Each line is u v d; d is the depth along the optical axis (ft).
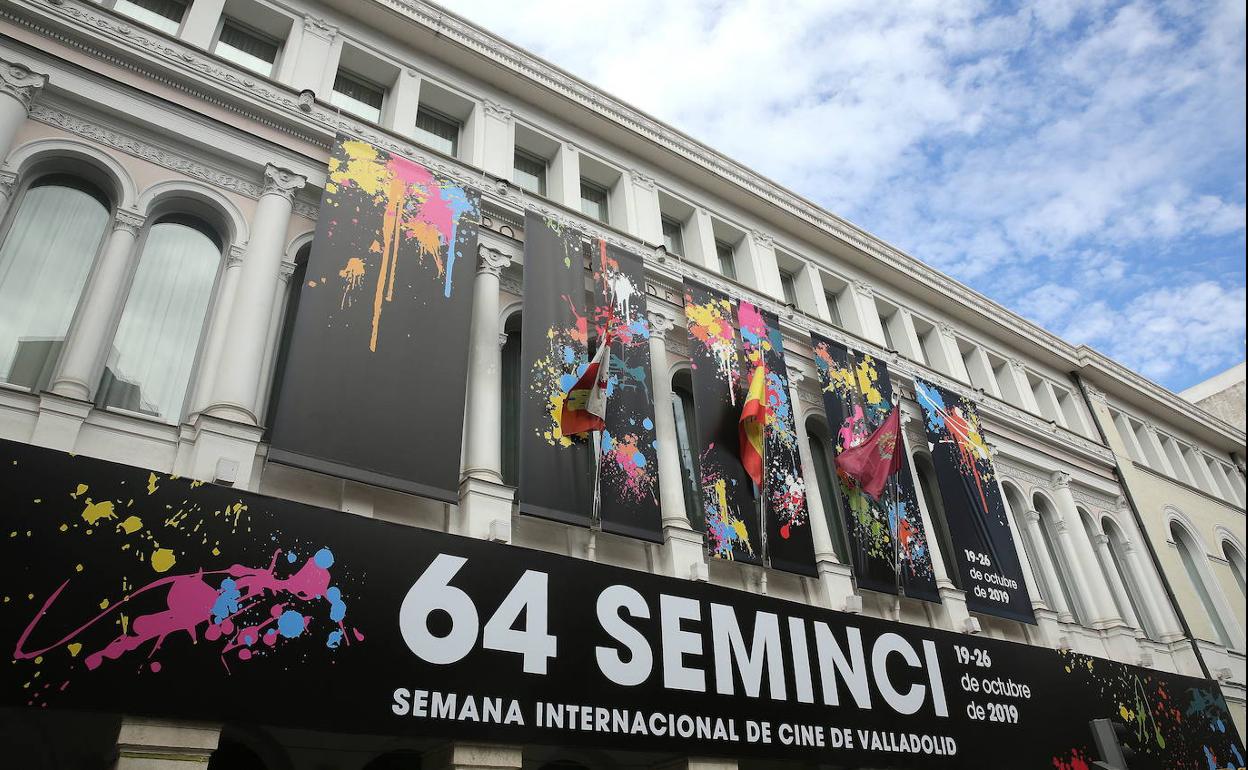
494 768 30.63
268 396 37.19
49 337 33.81
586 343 46.19
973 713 47.50
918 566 53.57
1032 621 57.57
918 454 65.31
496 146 54.29
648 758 38.24
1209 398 134.62
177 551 27.73
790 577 48.11
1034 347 86.94
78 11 39.63
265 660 27.58
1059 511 72.33
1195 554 83.66
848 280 73.20
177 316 37.40
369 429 35.01
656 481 44.11
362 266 39.32
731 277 64.80
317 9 51.29
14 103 35.50
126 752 24.52
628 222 58.65
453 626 31.94
